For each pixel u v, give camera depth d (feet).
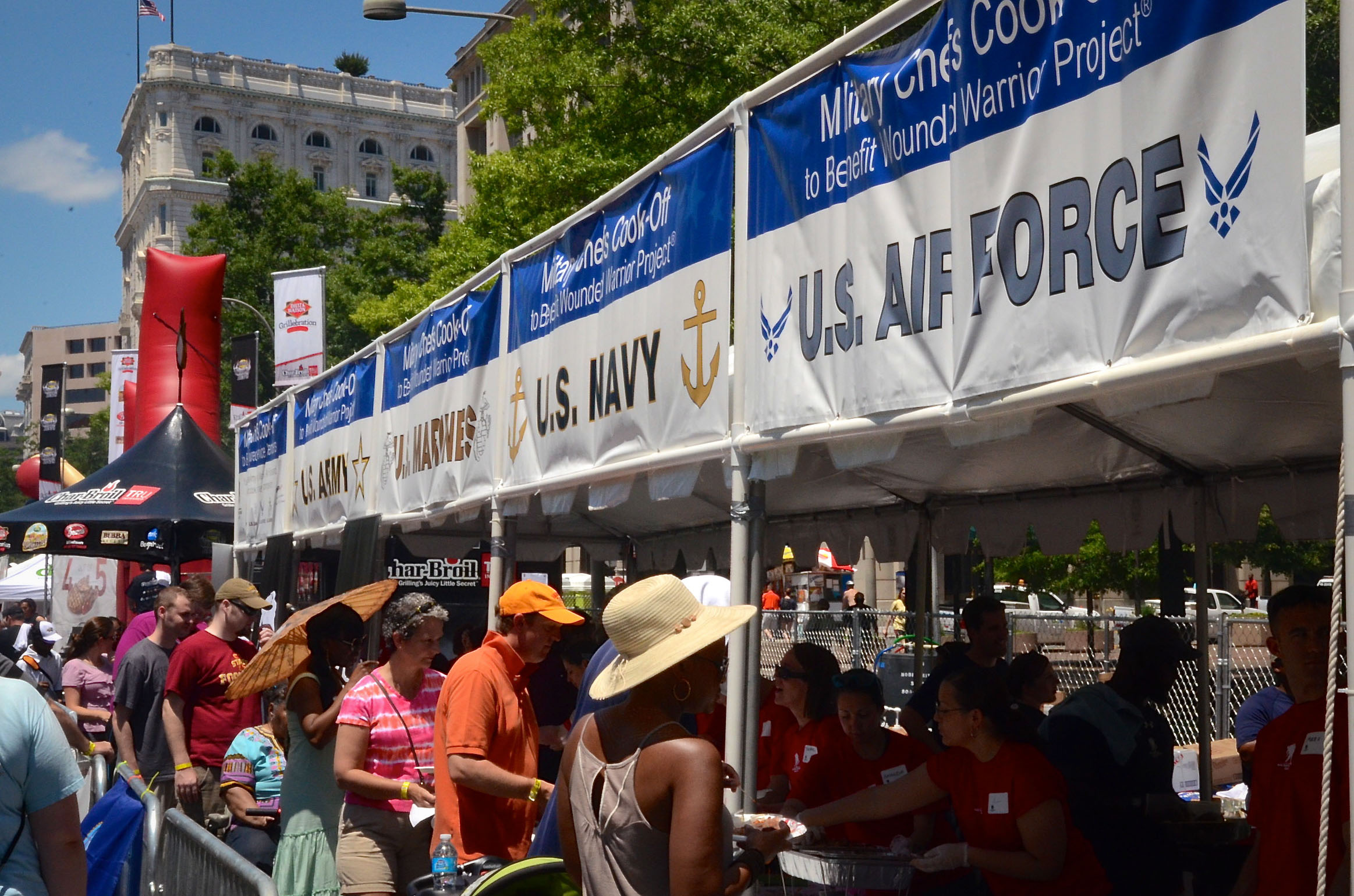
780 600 73.15
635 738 10.00
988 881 13.83
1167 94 10.14
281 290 70.49
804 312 15.17
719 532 34.27
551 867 11.44
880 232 13.84
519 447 24.12
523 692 17.03
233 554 51.90
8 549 46.68
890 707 44.16
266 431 47.62
